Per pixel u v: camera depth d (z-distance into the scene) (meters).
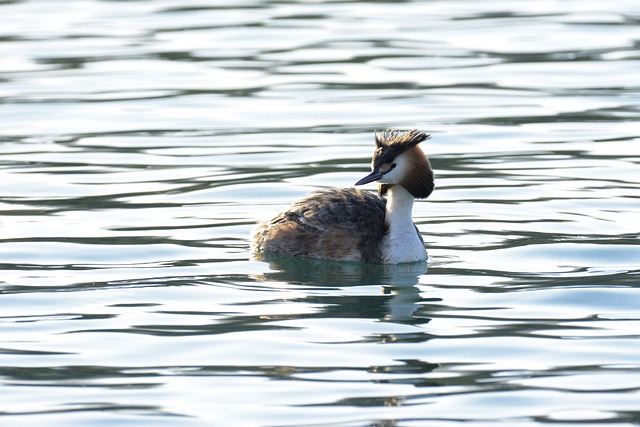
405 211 14.67
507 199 17.19
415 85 24.45
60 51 27.66
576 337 11.84
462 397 10.41
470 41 28.28
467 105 22.91
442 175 18.58
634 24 29.70
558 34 28.81
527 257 14.62
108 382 10.80
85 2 34.00
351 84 24.61
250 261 14.66
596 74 25.08
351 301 13.09
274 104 23.19
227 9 32.56
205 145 20.41
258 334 12.00
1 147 20.31
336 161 19.30
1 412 10.16
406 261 14.52
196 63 26.53
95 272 14.06
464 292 13.35
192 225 16.05
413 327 12.20
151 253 14.83
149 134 21.17
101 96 23.88
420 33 29.23
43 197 17.38
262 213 16.62
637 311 12.58
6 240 15.25
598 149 19.83
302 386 10.69
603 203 16.83
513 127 21.30
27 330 12.12
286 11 32.31
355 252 14.71
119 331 12.09
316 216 15.02
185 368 11.12
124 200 17.22
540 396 10.42
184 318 12.51
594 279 13.67
